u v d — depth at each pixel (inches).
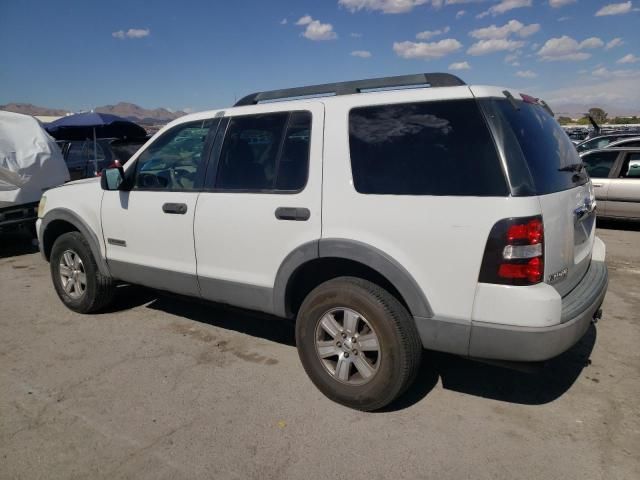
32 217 311.7
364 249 114.0
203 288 147.9
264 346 160.9
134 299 209.5
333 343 123.6
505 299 99.8
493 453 105.0
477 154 103.7
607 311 185.5
